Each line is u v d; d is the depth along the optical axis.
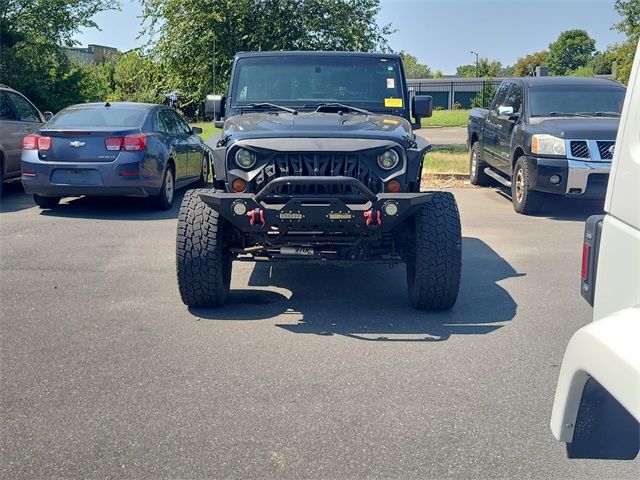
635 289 2.53
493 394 4.61
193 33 21.81
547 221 10.70
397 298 6.77
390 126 6.32
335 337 5.67
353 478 3.63
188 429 4.12
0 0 22.23
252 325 5.95
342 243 5.97
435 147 21.36
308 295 6.85
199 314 6.23
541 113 11.68
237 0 21.14
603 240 2.81
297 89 7.43
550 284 7.27
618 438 2.57
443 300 6.12
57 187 10.57
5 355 5.24
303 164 5.81
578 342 2.46
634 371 2.12
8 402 4.46
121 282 7.22
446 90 81.31
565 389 2.55
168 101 24.30
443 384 4.76
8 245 8.82
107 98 29.55
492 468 3.73
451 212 6.01
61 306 6.43
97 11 23.88
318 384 4.75
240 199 5.61
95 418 4.26
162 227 10.05
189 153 12.79
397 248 6.34
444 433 4.09
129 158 10.56
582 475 3.66
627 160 2.65
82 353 5.30
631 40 22.25
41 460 3.79
